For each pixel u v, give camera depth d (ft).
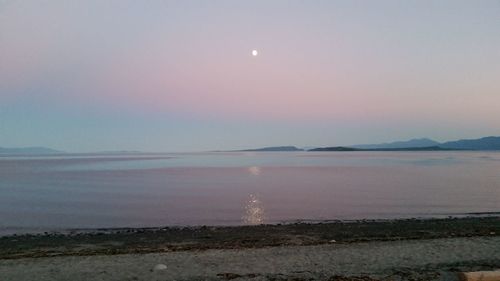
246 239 58.59
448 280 34.71
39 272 39.34
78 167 331.36
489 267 39.11
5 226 74.02
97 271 39.50
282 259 43.52
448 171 228.43
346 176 196.24
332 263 41.73
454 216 82.89
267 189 136.26
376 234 61.62
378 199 108.99
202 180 178.81
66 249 53.26
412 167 278.87
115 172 250.78
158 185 154.71
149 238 60.49
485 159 435.53
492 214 85.30
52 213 88.58
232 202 104.99
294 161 444.96
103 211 91.15
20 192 132.46
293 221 77.82
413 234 61.16
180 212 89.40
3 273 39.09
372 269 39.14
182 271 39.19
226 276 37.11
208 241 57.52
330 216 83.66
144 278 37.14
